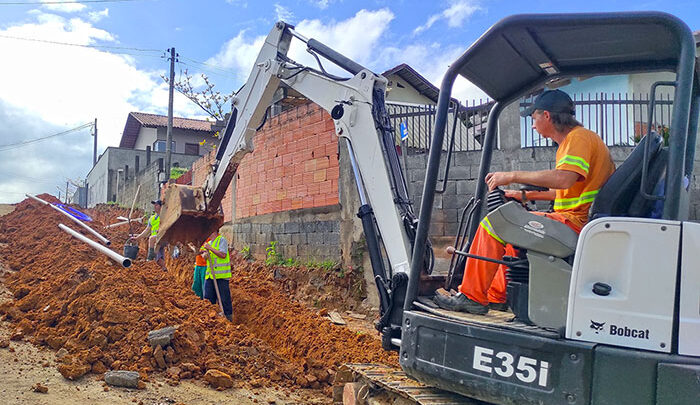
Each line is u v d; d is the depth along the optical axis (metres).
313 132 11.55
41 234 10.07
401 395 4.11
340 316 9.42
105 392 4.73
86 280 6.46
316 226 11.34
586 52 3.77
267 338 8.41
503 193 3.98
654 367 2.81
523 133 10.00
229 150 6.68
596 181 3.52
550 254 3.30
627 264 2.97
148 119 38.53
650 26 3.21
